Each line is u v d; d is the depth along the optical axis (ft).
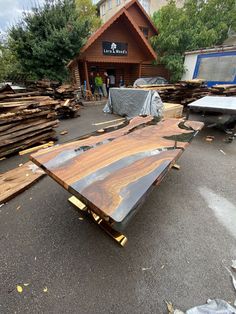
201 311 3.40
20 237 5.16
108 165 4.72
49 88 19.65
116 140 6.66
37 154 5.41
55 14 24.57
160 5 46.37
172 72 32.45
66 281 4.07
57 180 4.32
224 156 9.98
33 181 7.57
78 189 3.78
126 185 3.88
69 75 30.01
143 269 4.30
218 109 11.40
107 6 52.65
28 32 24.08
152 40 33.19
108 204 3.36
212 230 5.33
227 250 4.73
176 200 6.58
